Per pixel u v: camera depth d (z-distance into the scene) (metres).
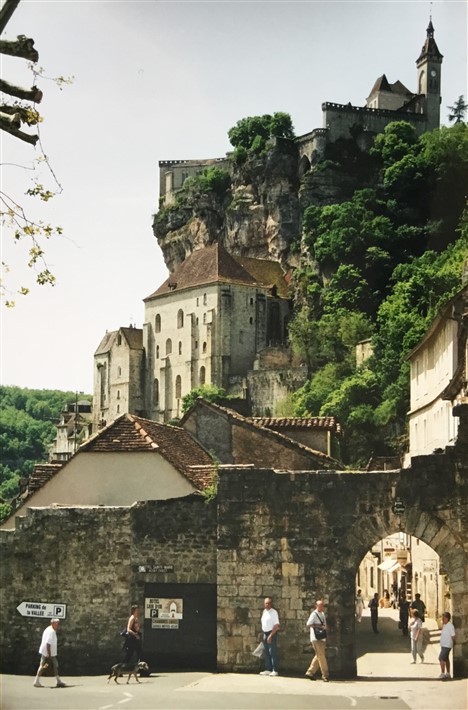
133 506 39.97
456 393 57.78
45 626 40.25
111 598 39.88
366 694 32.31
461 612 36.50
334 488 37.47
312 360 187.00
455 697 31.48
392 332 153.38
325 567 37.38
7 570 40.69
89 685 35.03
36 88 23.16
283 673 37.28
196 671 38.47
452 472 36.88
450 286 157.25
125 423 46.78
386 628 62.88
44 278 25.38
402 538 76.44
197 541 39.41
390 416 134.50
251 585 37.84
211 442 55.53
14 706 29.53
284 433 62.16
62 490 45.44
